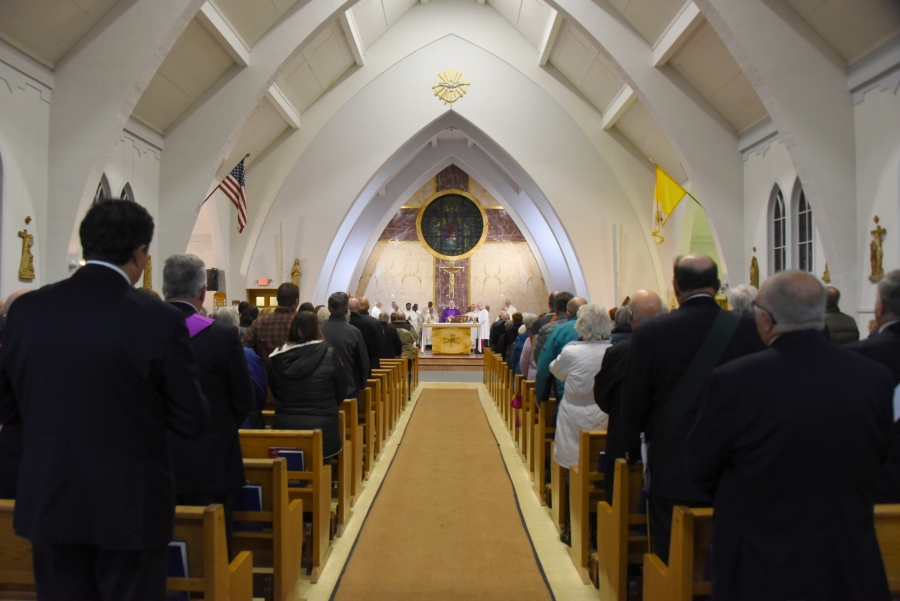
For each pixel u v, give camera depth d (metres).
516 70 16.00
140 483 2.04
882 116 7.93
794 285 1.95
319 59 14.38
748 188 11.45
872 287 8.12
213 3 9.91
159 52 8.73
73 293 2.06
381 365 9.98
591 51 13.70
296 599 3.68
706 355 2.64
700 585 2.41
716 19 8.76
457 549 4.59
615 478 3.34
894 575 2.31
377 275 24.95
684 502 2.64
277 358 4.45
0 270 7.57
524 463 7.14
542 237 21.66
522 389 7.04
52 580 2.02
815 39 8.58
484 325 23.17
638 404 2.79
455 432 9.05
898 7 7.41
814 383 1.85
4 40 7.57
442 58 16.05
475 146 20.80
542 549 4.60
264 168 15.84
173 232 11.54
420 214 24.95
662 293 15.59
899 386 2.73
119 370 2.01
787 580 1.76
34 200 8.23
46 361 1.99
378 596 3.83
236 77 11.54
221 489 3.06
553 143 15.95
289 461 4.09
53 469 1.96
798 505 1.80
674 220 15.52
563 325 5.23
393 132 15.94
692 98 11.57
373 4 14.24
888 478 2.56
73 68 8.62
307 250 15.80
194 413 2.15
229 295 15.69
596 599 3.79
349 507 5.29
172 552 2.51
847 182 8.51
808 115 8.59
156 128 11.30
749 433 1.88
